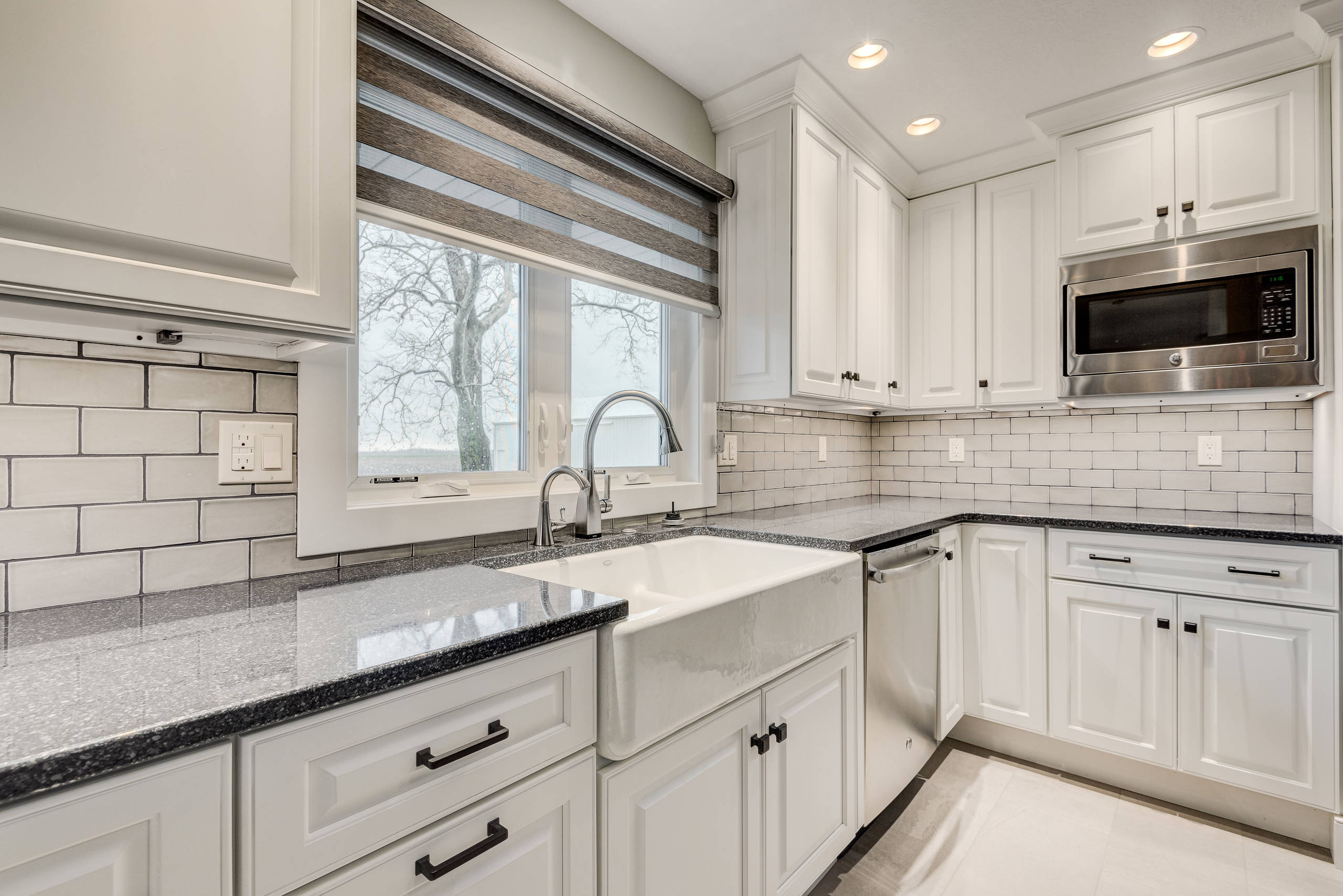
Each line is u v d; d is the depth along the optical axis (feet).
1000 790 6.86
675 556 6.04
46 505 3.12
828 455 9.59
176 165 2.64
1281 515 7.20
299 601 3.30
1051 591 7.16
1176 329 6.91
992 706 7.56
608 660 3.22
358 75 4.05
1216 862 5.62
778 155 6.73
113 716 1.88
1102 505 8.54
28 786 1.59
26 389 3.07
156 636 2.69
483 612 3.08
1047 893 5.23
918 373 9.08
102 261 2.46
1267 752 5.94
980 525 7.64
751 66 6.47
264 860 2.05
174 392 3.51
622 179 5.97
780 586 4.34
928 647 6.72
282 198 2.97
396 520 4.37
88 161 2.41
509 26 5.14
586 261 5.55
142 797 1.82
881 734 5.78
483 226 4.73
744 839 4.16
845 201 7.45
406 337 4.80
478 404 5.27
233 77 2.81
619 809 3.28
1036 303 8.11
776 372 6.69
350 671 2.27
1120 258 7.24
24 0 2.29
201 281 2.72
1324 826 5.84
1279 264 6.33
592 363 6.27
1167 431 8.10
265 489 3.85
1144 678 6.59
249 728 1.99
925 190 8.98
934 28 5.87
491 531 4.94
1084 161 7.45
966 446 9.75
